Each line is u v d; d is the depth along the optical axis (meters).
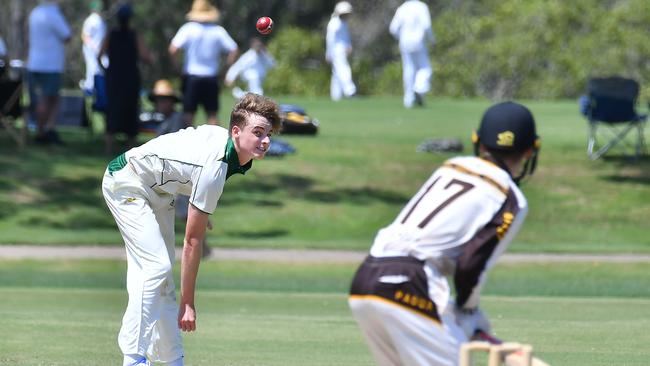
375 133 80.50
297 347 28.77
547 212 62.72
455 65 123.31
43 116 72.56
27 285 43.94
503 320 34.50
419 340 17.08
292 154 72.50
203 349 28.30
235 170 22.17
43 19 71.12
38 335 30.23
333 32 104.44
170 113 49.28
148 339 22.09
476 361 27.25
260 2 147.88
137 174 22.38
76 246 54.50
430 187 17.62
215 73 61.19
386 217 62.03
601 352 27.88
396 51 147.38
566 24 122.44
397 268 17.12
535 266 50.16
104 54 67.75
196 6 61.06
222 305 38.41
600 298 41.66
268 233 58.72
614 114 71.25
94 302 38.97
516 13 123.88
